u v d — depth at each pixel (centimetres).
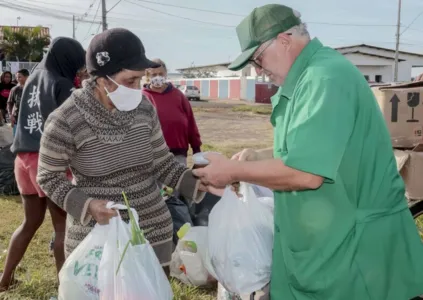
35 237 479
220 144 1326
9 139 716
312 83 186
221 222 226
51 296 339
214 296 358
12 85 1124
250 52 202
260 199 245
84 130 226
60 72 336
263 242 224
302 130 181
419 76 385
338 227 196
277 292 212
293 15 201
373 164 197
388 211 201
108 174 233
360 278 197
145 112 242
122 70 221
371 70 4491
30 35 3809
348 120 182
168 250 254
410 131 310
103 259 212
